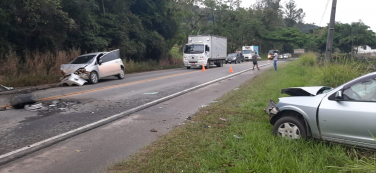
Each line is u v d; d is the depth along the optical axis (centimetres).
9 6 1509
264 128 573
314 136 472
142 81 1530
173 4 3381
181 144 494
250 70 2412
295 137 489
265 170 378
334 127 441
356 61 1111
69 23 1767
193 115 727
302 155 426
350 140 430
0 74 1401
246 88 1222
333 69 1046
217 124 632
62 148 494
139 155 454
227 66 3120
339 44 4669
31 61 1566
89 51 2200
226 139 502
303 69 1916
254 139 491
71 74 1338
